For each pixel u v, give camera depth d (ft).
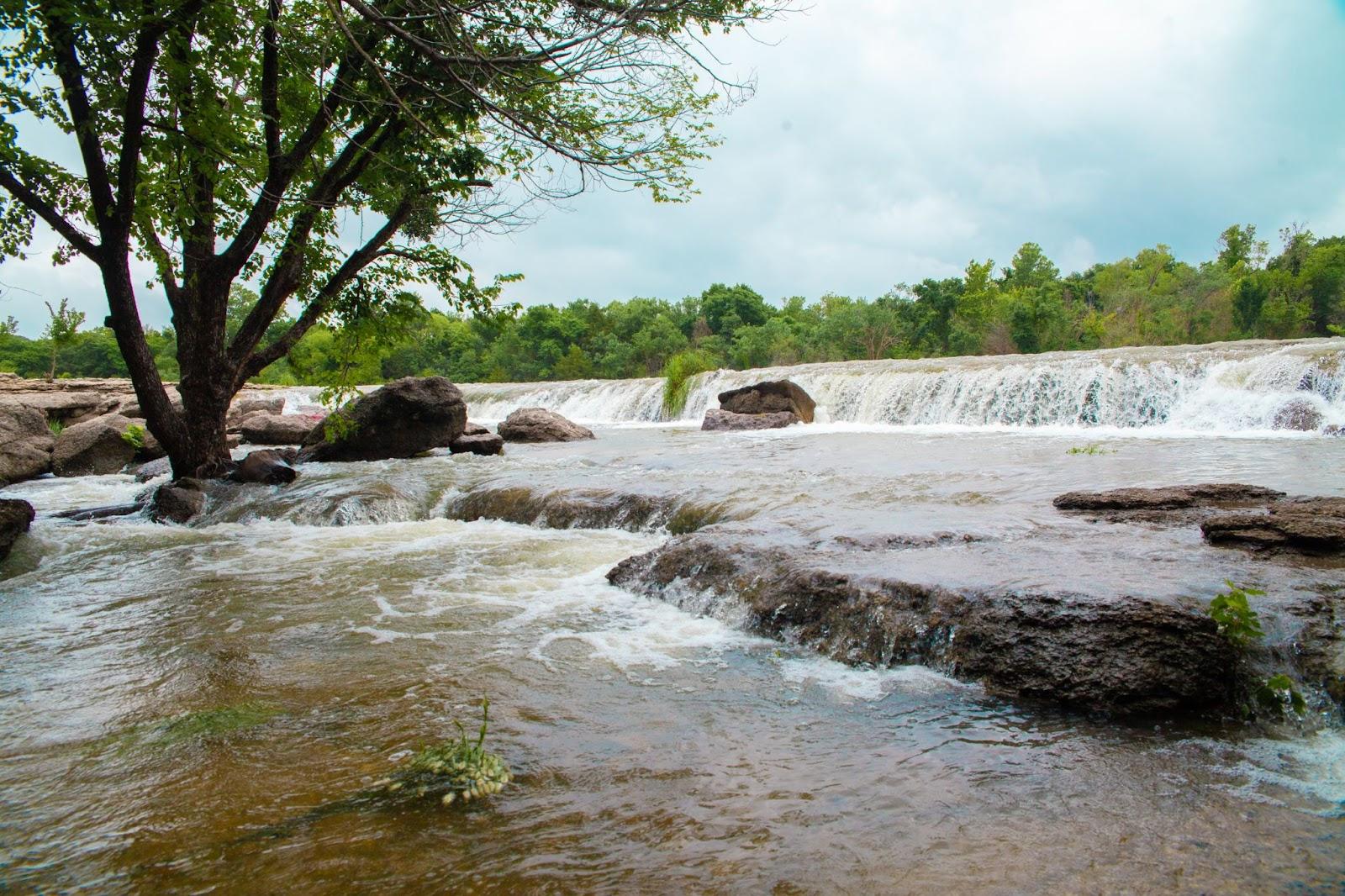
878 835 9.14
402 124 39.19
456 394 55.06
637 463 43.37
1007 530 20.99
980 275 189.26
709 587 19.43
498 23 27.37
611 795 10.26
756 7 26.76
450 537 30.01
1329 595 14.19
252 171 35.40
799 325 246.27
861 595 16.16
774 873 8.38
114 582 24.39
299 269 43.04
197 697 14.32
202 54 29.50
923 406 70.03
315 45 32.55
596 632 17.76
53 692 14.80
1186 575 15.44
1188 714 12.46
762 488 31.35
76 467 54.65
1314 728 12.03
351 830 9.46
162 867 8.76
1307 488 27.14
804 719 12.78
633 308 311.47
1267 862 8.42
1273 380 53.42
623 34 25.85
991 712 12.86
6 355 235.81
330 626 18.76
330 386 47.19
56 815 10.03
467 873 8.51
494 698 13.91
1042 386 62.85
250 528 33.88
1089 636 13.38
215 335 41.39
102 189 33.12
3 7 24.82
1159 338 167.94
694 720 12.78
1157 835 9.02
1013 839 8.99
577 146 28.40
